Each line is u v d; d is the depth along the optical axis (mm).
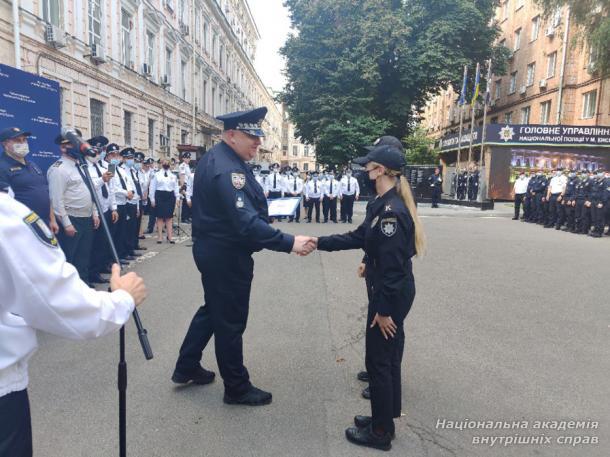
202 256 3219
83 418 3170
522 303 6098
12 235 1288
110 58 16438
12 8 10828
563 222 14609
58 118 7336
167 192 10320
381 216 2793
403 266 2771
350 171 16609
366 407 3420
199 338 3602
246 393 3430
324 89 27062
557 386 3771
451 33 25547
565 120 27578
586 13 19906
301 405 3428
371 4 25109
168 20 23812
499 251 10164
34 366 3975
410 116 30125
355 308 5797
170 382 3748
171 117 24641
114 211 7402
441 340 4746
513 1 34469
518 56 33531
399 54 25781
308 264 8508
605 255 9891
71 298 1369
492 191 26609
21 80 6492
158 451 2824
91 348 4391
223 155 3199
